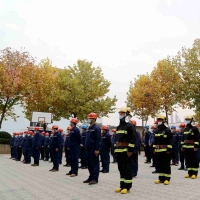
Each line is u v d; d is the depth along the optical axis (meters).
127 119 8.03
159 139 9.41
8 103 31.41
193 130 10.66
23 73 30.89
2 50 31.08
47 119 30.77
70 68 37.19
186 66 31.06
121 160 7.88
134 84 40.59
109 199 6.74
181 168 13.57
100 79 37.19
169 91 34.19
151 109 37.00
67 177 10.96
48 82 33.88
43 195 7.32
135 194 7.37
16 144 20.97
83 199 6.77
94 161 9.43
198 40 30.77
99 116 36.50
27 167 15.38
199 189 8.05
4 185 9.04
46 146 20.50
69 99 35.00
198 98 30.16
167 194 7.31
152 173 12.34
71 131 11.52
